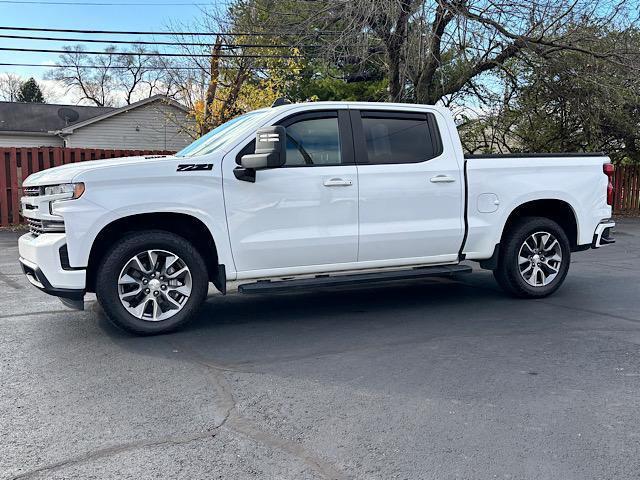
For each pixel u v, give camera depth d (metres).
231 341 5.03
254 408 3.61
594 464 2.93
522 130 21.02
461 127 20.61
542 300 6.61
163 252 5.10
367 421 3.42
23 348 4.82
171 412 3.55
